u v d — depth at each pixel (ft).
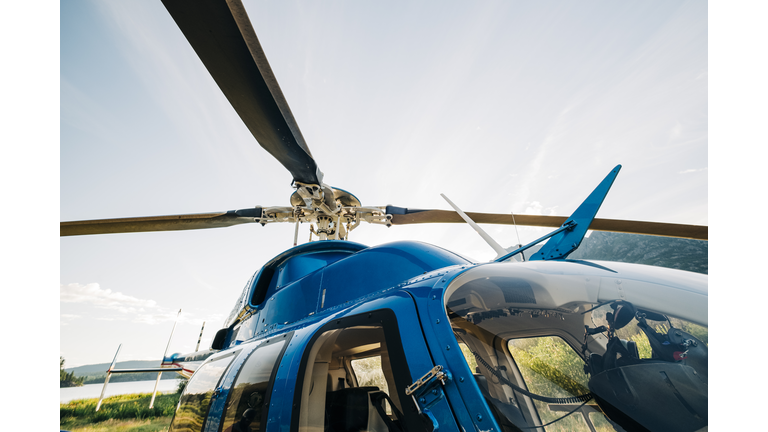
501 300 6.41
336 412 7.30
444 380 4.86
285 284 12.42
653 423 5.00
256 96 7.48
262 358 9.00
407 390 5.12
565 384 5.70
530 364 5.99
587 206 7.49
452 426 4.51
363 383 8.22
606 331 6.15
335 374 8.22
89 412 87.30
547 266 6.89
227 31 5.89
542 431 4.98
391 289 7.93
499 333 6.16
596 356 6.07
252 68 6.66
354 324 6.95
